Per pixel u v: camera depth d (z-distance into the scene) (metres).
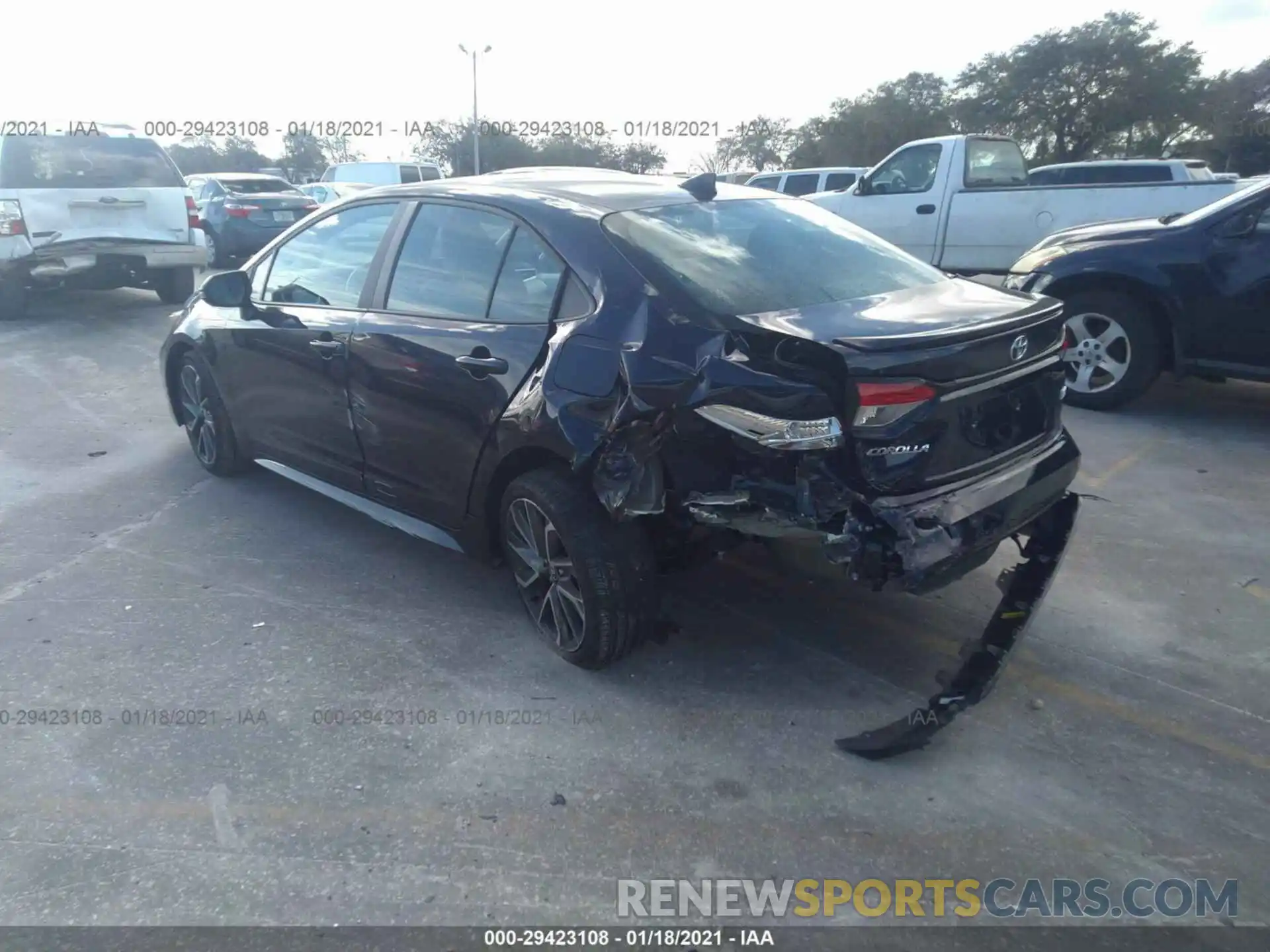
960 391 3.11
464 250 3.98
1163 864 2.72
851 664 3.69
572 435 3.31
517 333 3.62
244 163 31.86
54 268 10.09
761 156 33.53
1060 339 3.60
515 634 3.94
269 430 5.00
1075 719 3.34
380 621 4.04
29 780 3.07
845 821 2.89
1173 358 6.52
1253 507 5.06
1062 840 2.81
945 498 3.10
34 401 7.31
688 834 2.85
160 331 10.02
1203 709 3.39
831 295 3.52
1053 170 17.36
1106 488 5.36
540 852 2.78
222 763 3.15
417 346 3.94
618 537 3.37
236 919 2.55
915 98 39.78
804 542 3.02
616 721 3.36
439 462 3.95
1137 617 3.99
